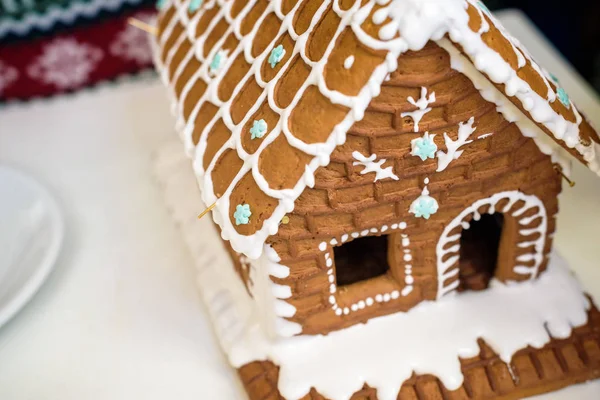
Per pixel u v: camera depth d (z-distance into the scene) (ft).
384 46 1.22
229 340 1.64
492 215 1.71
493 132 1.36
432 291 1.59
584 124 1.41
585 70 2.65
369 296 1.57
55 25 2.23
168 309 1.76
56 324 1.75
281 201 1.29
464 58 1.26
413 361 1.54
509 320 1.59
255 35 1.47
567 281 1.65
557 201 1.52
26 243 1.85
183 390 1.61
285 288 1.47
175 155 2.05
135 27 2.29
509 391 1.53
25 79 2.31
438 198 1.43
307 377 1.54
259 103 1.37
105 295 1.80
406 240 1.48
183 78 1.60
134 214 1.97
